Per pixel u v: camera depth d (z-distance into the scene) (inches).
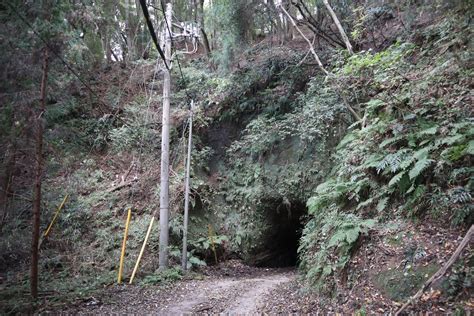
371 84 347.6
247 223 552.7
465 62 281.0
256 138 551.8
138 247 485.4
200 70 695.7
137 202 557.3
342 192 292.4
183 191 547.5
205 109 655.8
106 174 606.9
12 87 304.0
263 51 649.6
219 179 600.4
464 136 230.7
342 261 245.3
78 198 544.4
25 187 361.4
